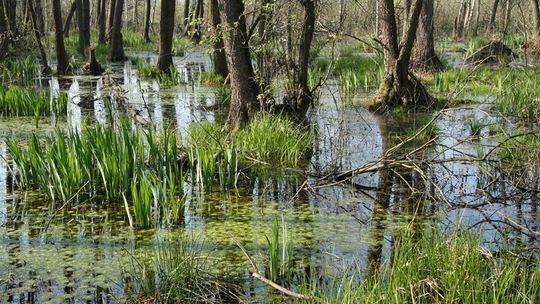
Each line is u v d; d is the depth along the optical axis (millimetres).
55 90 15695
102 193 7434
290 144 9031
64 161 7102
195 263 5312
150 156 7941
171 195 6480
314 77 15461
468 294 4441
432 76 17734
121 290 4945
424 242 5184
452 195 7457
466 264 4715
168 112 12773
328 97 14773
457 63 22125
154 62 24281
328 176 7902
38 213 6785
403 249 5016
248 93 10000
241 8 9789
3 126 11023
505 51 22297
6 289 4953
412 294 4363
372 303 4230
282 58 10562
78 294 4879
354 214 6816
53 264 5441
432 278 4727
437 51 26922
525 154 8562
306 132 9688
